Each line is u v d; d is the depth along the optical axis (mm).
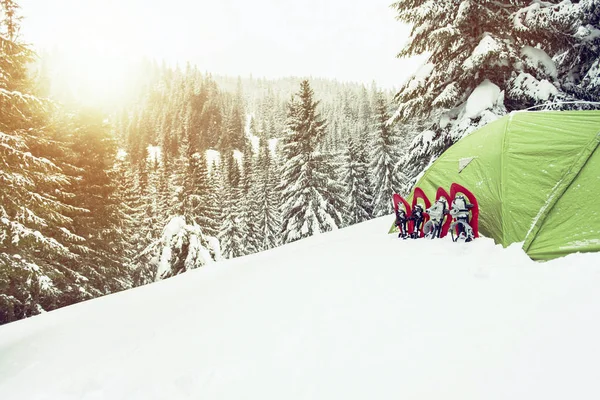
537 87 8711
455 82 10070
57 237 14078
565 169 4355
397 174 29641
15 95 10039
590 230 3658
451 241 5215
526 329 2350
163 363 3064
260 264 6773
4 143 9516
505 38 9711
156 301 5684
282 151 25469
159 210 32469
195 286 6242
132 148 100312
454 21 9406
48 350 4148
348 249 6148
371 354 2482
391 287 3668
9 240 10570
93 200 16781
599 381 1726
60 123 16516
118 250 19078
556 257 3654
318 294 3928
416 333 2637
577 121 4711
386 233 7230
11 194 10281
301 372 2445
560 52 10758
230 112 127688
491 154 5352
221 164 63312
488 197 5039
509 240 4348
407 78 11414
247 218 38469
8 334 5535
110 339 4090
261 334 3211
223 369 2721
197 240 18703
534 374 1904
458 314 2795
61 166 14703
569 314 2373
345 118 109438
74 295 15195
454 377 2045
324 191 23641
